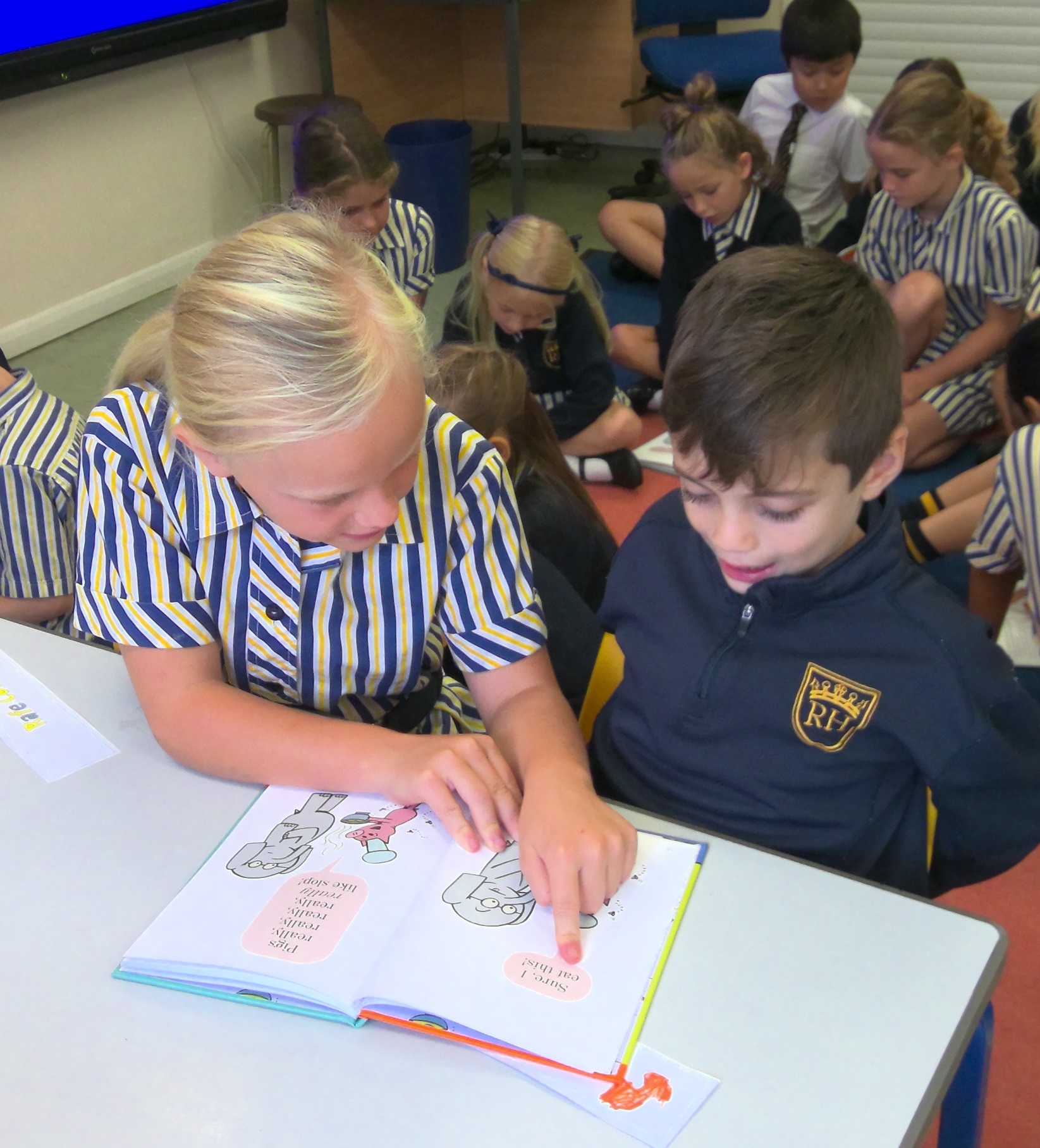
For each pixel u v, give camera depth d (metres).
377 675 0.99
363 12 4.23
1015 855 0.96
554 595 1.24
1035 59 4.19
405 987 0.67
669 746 0.99
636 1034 0.64
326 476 0.70
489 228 2.43
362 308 0.71
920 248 2.64
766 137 3.73
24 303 3.46
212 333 0.70
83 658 1.05
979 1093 0.79
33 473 1.49
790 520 0.84
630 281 3.80
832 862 0.94
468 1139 0.59
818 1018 0.65
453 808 0.81
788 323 0.81
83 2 3.27
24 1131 0.61
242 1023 0.67
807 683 0.92
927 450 2.61
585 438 2.62
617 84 4.48
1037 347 1.71
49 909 0.76
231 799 0.86
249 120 4.11
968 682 0.88
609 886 0.75
